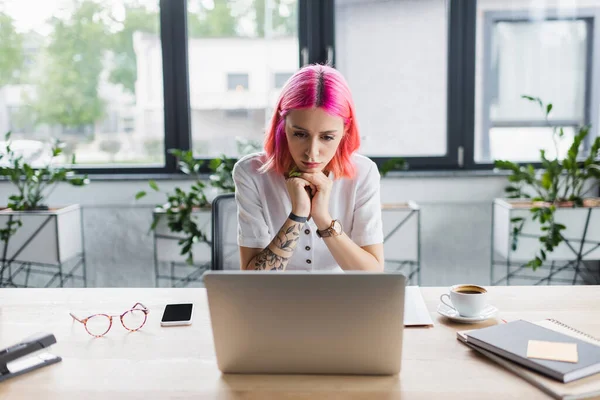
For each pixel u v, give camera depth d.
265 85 3.29
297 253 1.61
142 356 1.17
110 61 3.28
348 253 1.50
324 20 3.20
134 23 3.25
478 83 3.23
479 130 3.28
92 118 3.32
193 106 3.31
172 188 3.26
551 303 1.43
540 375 1.03
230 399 1.00
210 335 1.28
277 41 3.25
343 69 3.25
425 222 3.27
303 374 1.08
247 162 1.64
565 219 2.80
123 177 3.26
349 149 1.56
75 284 3.38
